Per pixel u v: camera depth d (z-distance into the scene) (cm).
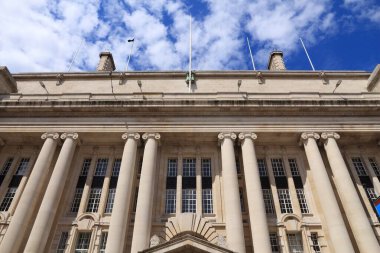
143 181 2025
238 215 1866
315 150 2180
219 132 2286
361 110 2366
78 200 2177
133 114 2373
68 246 1908
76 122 2347
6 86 2753
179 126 2311
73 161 2316
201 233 1916
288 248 1902
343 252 1731
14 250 1789
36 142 2434
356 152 2397
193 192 2177
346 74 2950
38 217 1877
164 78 2939
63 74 2969
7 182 2253
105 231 1989
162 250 1352
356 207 1902
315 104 2348
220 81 2908
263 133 2291
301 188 2211
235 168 2098
